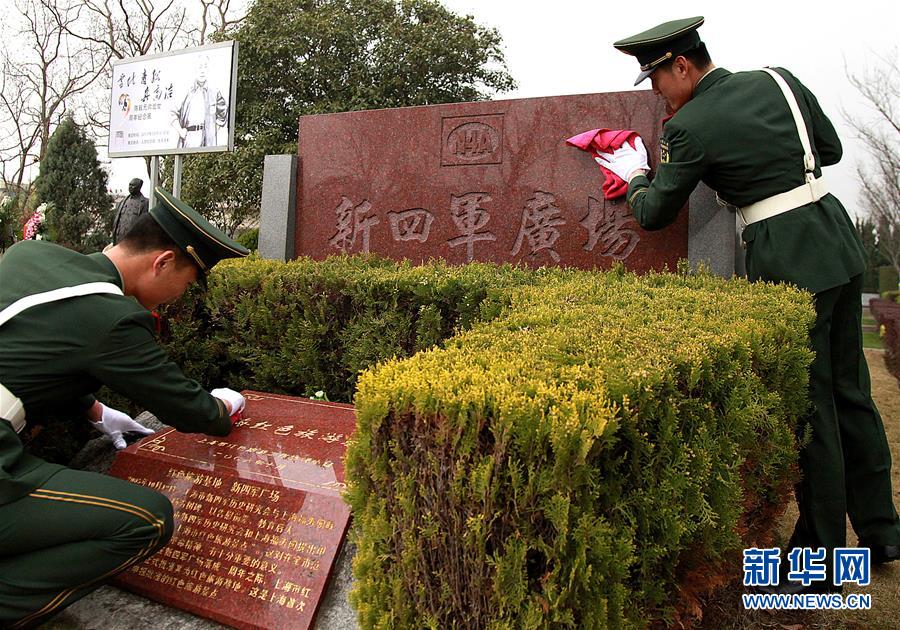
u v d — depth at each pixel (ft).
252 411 8.39
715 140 7.99
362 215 13.02
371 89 39.14
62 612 6.61
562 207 11.31
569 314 6.28
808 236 7.86
